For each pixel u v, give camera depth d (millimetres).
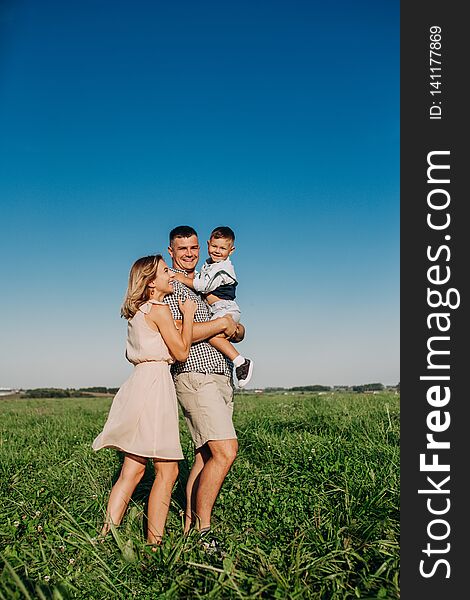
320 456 7527
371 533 4934
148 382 5199
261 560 4504
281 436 9312
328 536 4953
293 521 5398
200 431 5363
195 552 4676
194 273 6234
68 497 6242
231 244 6469
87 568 4484
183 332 5273
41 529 5238
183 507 6047
